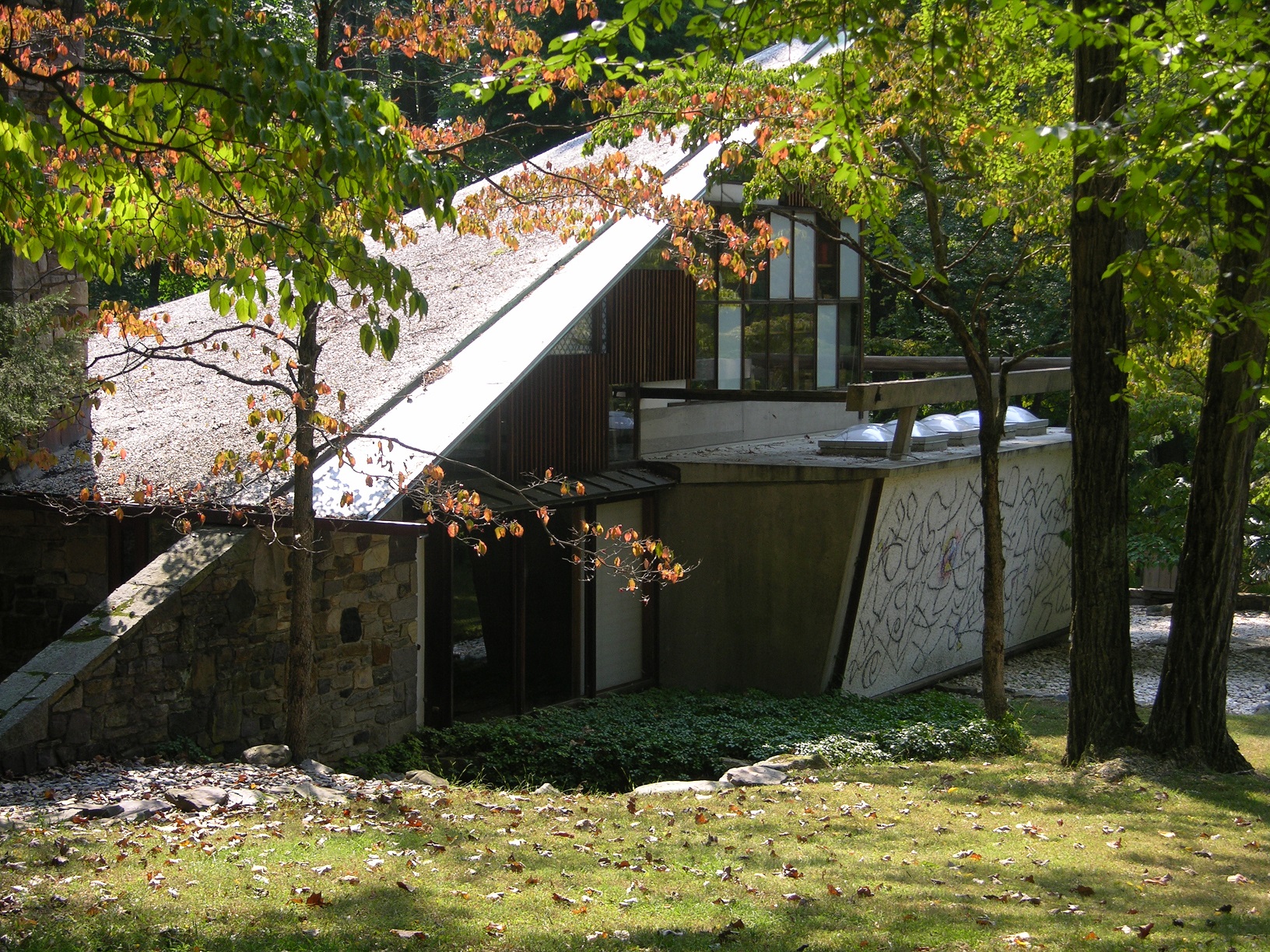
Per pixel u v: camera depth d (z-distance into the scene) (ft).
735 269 38.75
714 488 57.72
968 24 28.30
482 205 37.32
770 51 68.23
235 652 37.86
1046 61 44.65
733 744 43.11
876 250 46.55
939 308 46.11
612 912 20.95
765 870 24.49
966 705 52.54
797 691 56.18
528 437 50.44
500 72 33.35
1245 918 21.56
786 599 56.29
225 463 35.01
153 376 55.16
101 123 21.01
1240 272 30.53
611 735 44.65
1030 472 69.10
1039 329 94.43
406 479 37.60
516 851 25.25
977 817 30.30
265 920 19.60
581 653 54.19
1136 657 68.90
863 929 20.20
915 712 49.96
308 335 34.50
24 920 18.89
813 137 28.25
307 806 29.09
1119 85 34.81
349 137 19.61
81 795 29.37
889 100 39.83
